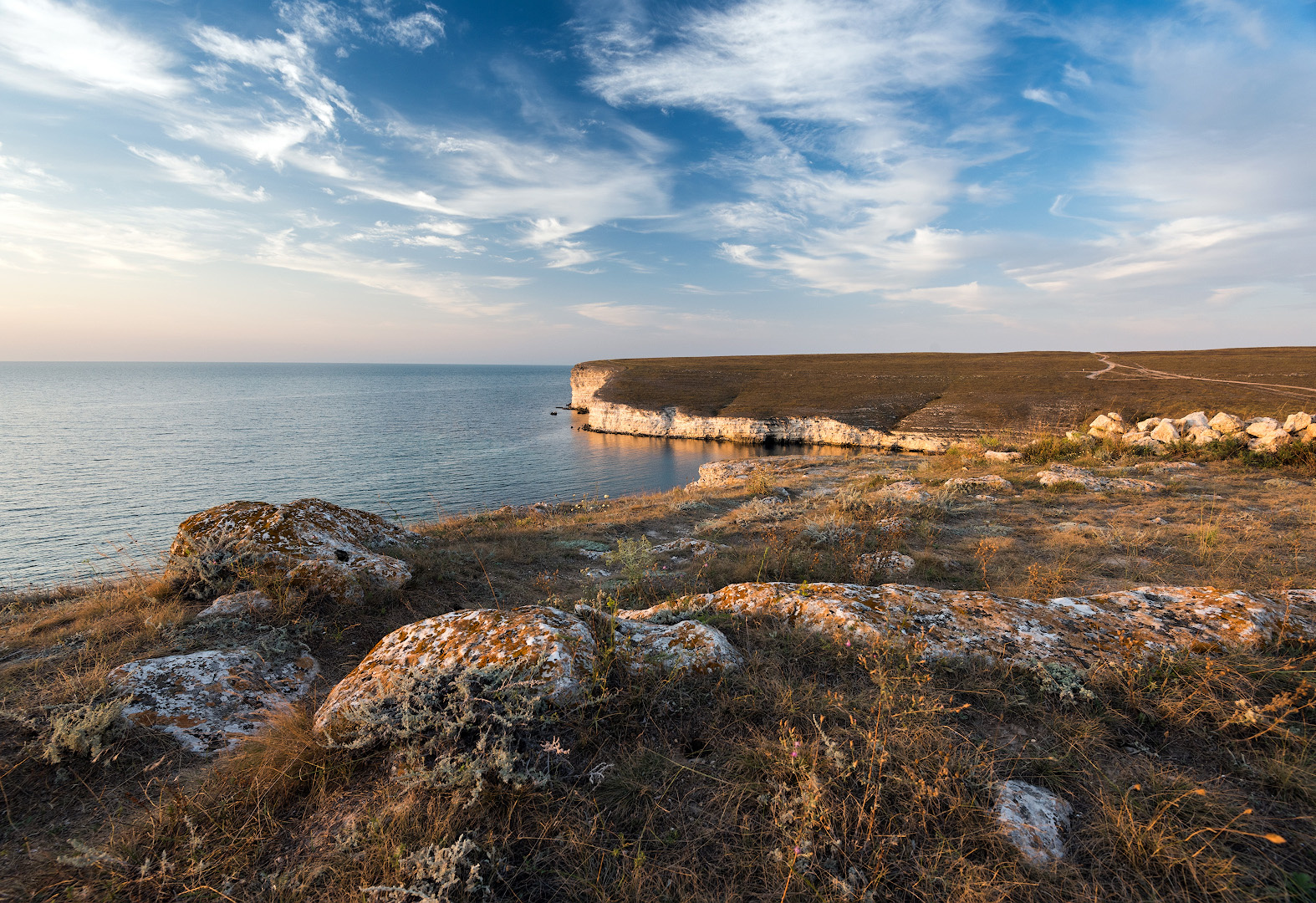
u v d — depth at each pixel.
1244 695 3.27
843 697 3.42
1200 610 4.33
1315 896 2.13
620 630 4.20
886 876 2.30
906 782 2.66
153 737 3.52
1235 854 2.32
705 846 2.51
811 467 21.50
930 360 132.00
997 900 2.16
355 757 3.10
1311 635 3.94
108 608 5.98
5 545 30.16
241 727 3.78
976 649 3.89
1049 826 2.47
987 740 3.08
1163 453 16.83
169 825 2.69
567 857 2.44
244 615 5.55
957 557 7.98
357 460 54.88
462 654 3.44
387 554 7.45
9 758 3.15
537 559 8.93
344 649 5.33
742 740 3.14
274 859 2.54
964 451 20.98
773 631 4.33
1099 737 3.07
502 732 2.93
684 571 7.97
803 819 2.49
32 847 2.65
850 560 7.55
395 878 2.26
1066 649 3.88
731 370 118.69
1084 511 10.56
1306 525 8.48
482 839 2.50
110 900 2.34
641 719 3.32
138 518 35.72
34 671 4.34
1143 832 2.39
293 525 6.70
